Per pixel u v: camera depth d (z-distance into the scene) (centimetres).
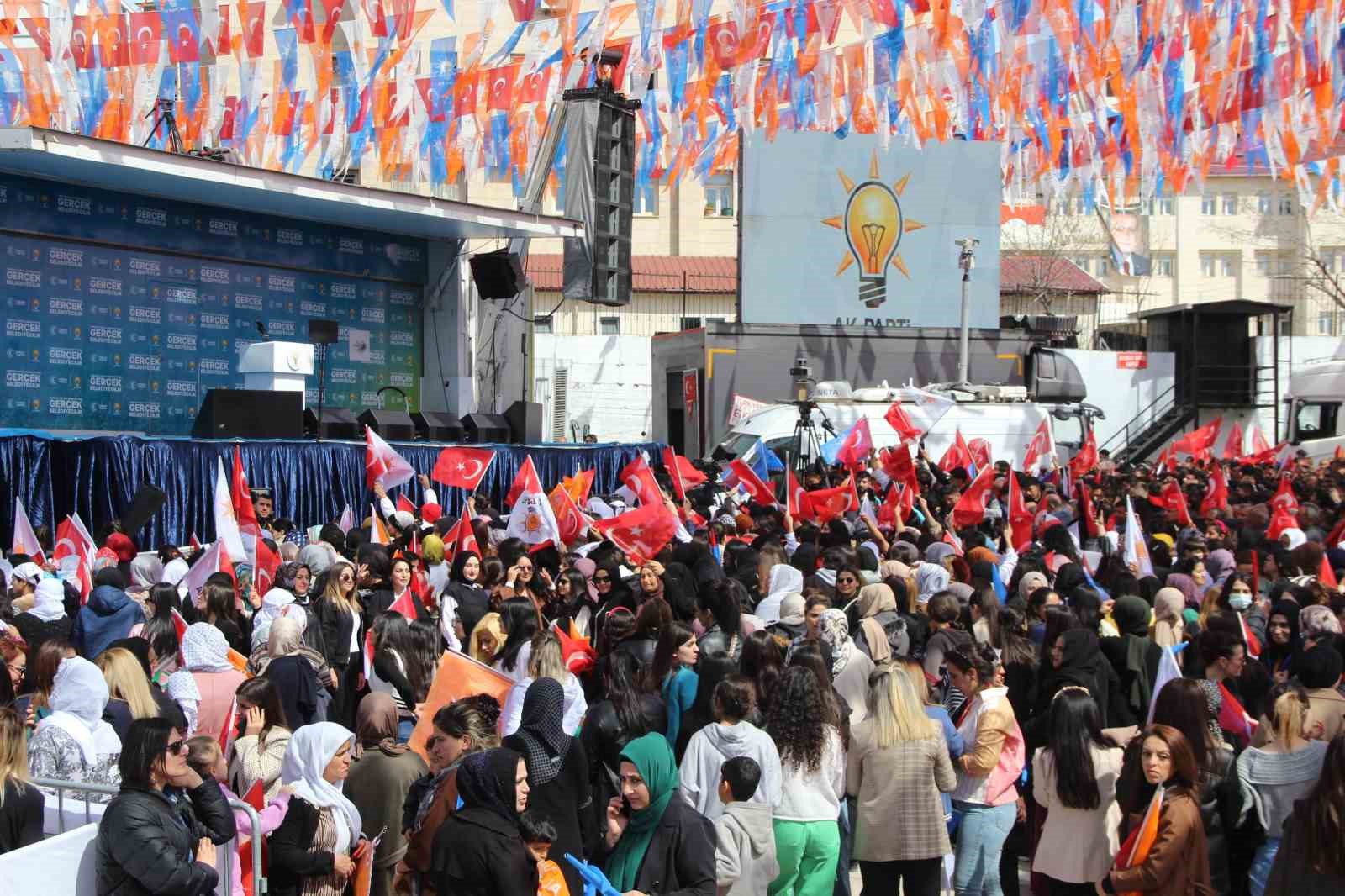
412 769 623
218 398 1688
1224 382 3681
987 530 1423
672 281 4431
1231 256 5050
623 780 529
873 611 868
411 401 2355
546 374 3816
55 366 1875
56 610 907
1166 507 1537
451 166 1905
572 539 1245
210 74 1847
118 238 1941
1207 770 631
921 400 2416
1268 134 1833
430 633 785
